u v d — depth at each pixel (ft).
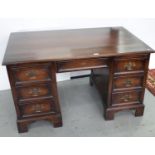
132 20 7.49
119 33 6.20
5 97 7.00
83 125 5.76
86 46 5.16
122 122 5.85
